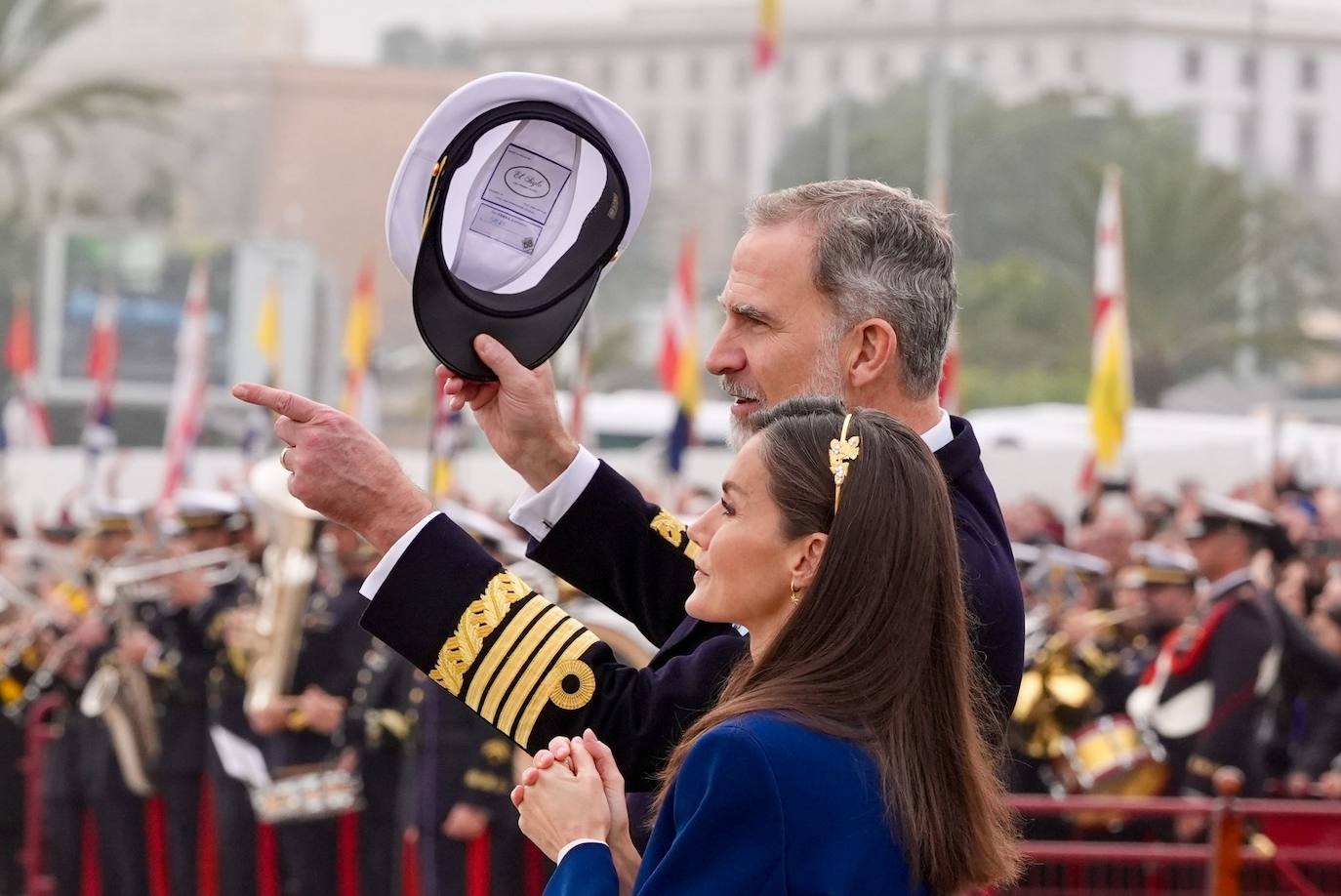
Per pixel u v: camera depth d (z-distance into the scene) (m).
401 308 151.38
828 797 5.95
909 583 6.25
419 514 7.11
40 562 34.56
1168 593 21.70
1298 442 56.97
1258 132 169.50
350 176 160.00
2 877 27.73
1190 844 17.61
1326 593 23.39
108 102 98.31
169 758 23.88
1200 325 84.69
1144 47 168.12
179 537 26.25
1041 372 97.94
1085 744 18.98
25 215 112.88
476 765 19.52
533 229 7.48
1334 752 20.56
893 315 7.30
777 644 6.30
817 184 7.56
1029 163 112.12
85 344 92.88
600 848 6.43
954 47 171.38
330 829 21.59
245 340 90.50
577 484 7.90
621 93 186.75
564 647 7.01
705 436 60.50
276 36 166.00
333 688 21.52
